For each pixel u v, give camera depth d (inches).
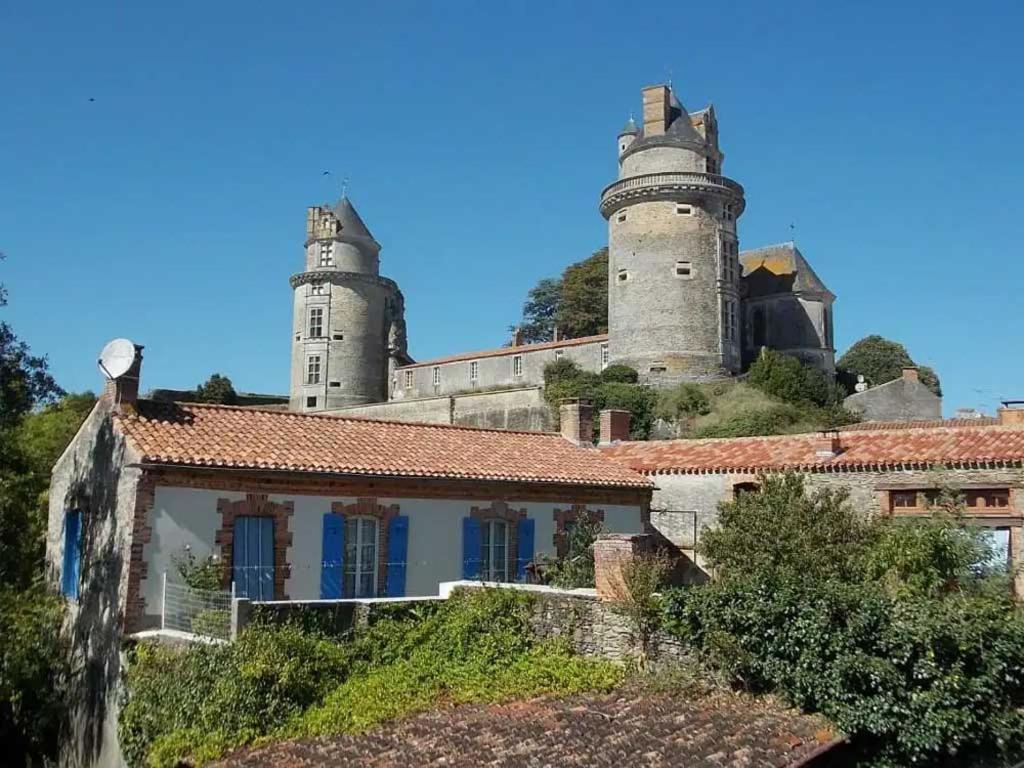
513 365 2748.5
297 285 3208.7
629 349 2411.4
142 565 687.1
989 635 570.6
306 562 763.4
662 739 508.4
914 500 917.8
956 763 557.9
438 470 847.1
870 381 3198.8
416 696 608.4
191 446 732.0
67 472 837.2
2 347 926.4
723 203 2470.5
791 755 496.4
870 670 542.6
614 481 982.4
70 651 764.6
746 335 2687.0
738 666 589.9
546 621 676.1
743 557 768.9
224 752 550.3
